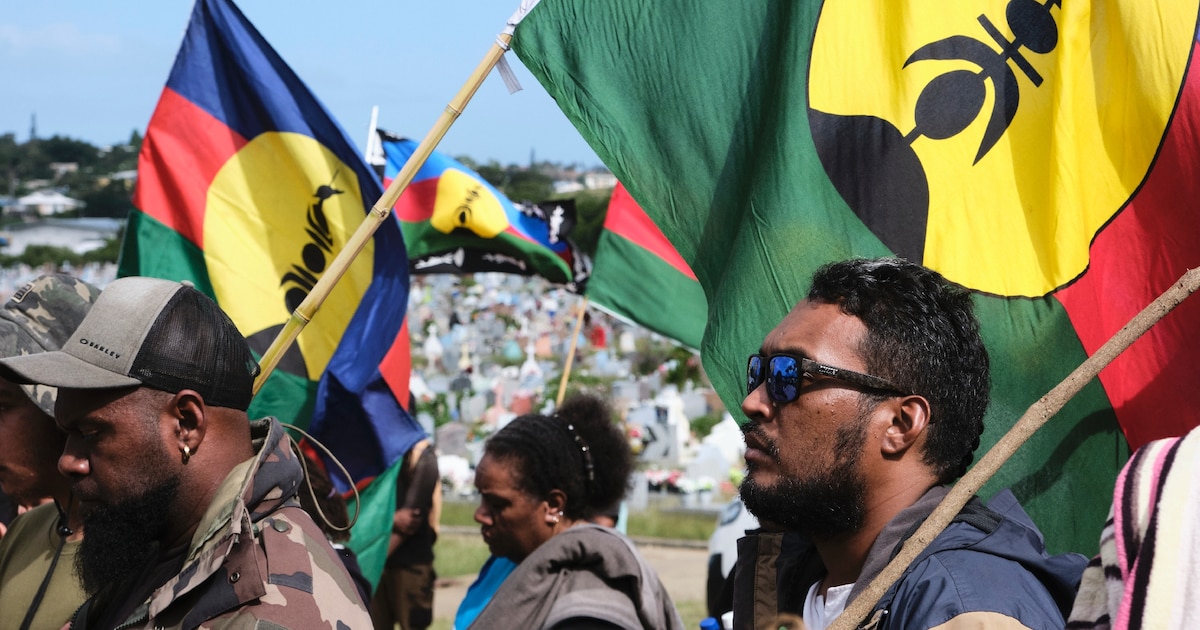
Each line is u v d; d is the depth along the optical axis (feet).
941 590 6.16
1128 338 6.00
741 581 7.98
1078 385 6.11
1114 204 9.98
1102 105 10.03
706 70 10.41
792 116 10.13
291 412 16.05
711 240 10.37
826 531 7.14
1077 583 6.42
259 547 7.47
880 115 10.16
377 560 16.29
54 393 9.64
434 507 21.68
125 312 7.75
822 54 10.21
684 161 10.41
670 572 39.65
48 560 10.05
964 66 10.18
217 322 8.04
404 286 16.20
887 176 10.11
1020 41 10.15
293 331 9.77
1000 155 10.09
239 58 15.98
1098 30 10.04
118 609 8.02
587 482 12.15
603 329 116.98
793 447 7.07
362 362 16.08
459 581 38.60
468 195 25.05
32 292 10.21
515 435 12.20
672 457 59.16
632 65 10.49
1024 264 9.95
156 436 7.68
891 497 7.02
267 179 16.05
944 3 10.22
